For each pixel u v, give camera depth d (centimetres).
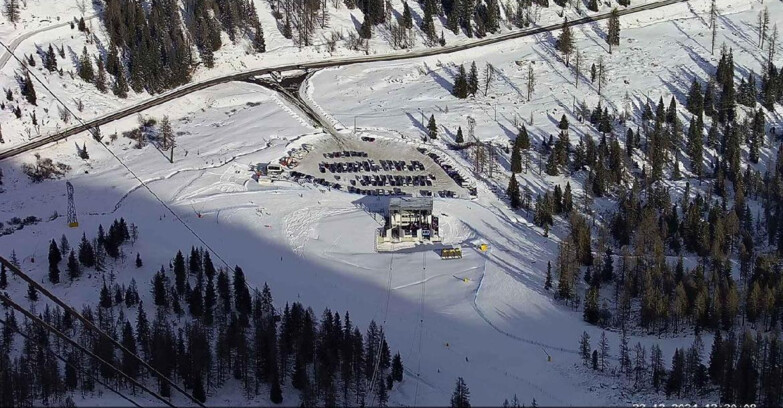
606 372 17750
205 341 18138
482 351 18462
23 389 16938
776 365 17475
